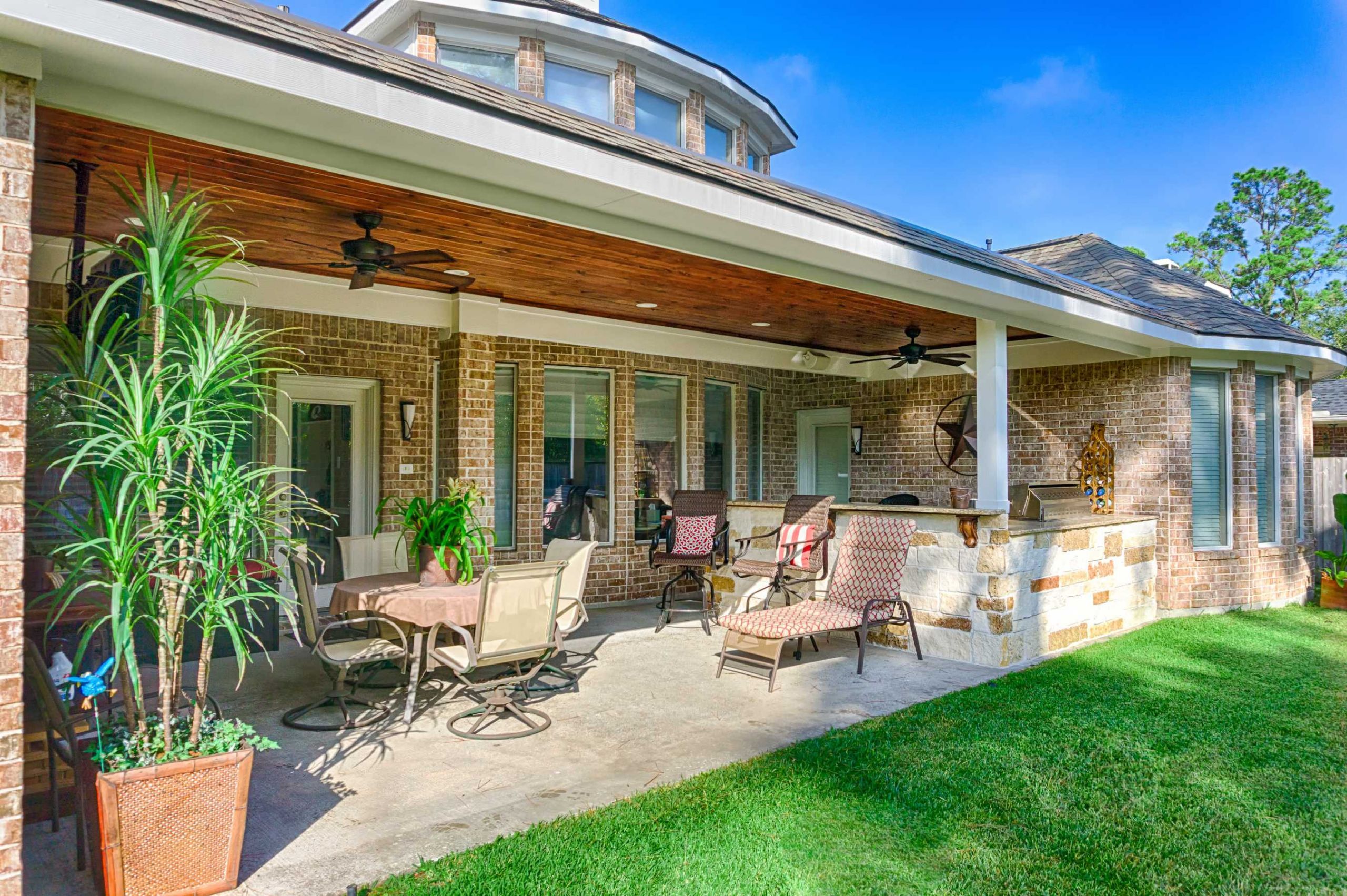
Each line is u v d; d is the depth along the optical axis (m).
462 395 6.82
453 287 5.47
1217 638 6.99
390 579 5.27
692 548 7.66
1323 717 4.66
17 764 2.22
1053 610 6.49
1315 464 10.49
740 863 2.88
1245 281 30.03
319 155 3.25
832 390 11.32
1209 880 2.83
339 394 7.41
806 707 4.83
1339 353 9.30
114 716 2.95
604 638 6.84
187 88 2.73
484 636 4.32
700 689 5.24
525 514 7.95
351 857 2.91
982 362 6.61
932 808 3.37
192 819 2.61
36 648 2.84
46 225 4.69
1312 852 3.05
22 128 2.34
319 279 6.14
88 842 2.82
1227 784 3.67
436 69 3.44
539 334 7.52
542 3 9.84
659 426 9.12
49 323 2.71
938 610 6.26
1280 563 9.05
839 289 6.29
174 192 3.01
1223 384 8.64
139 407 2.55
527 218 4.47
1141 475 8.39
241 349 2.96
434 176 3.58
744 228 4.45
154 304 2.65
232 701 4.91
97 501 2.75
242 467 2.87
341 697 4.50
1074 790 3.57
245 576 2.78
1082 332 7.24
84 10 2.32
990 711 4.73
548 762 3.89
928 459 10.28
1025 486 7.42
